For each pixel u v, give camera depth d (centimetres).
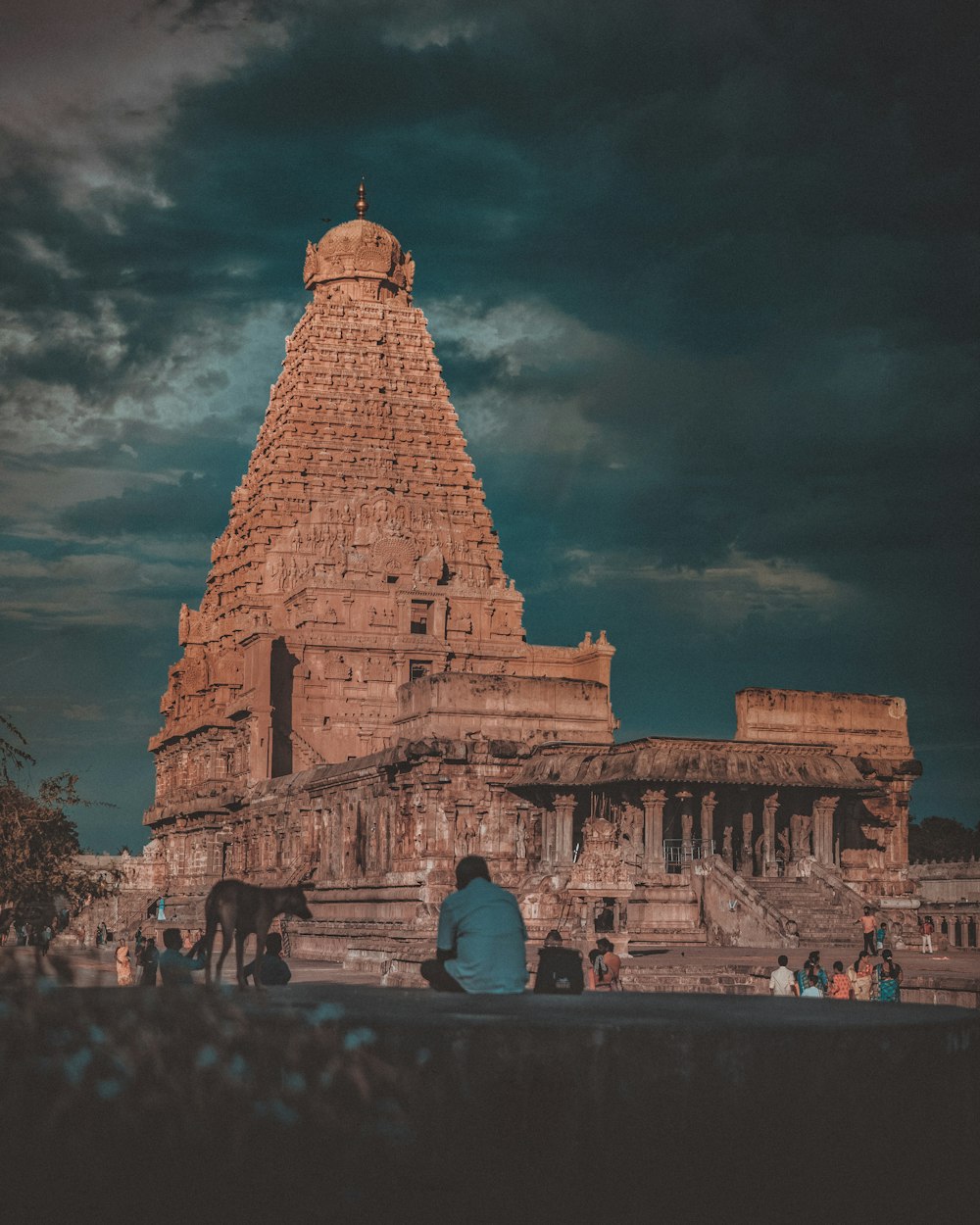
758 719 9569
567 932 6781
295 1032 1043
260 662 12988
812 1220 1131
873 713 9819
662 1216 1083
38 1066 1010
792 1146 1130
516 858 8450
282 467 14650
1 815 5569
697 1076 1105
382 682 13575
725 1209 1101
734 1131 1113
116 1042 1027
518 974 1645
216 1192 1017
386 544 14062
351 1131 1036
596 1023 1100
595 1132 1077
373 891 8794
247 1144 1025
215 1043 1039
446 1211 1042
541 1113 1067
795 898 8038
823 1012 1295
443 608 13988
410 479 15012
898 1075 1187
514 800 8488
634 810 8300
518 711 8825
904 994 4903
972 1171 1238
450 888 8244
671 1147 1092
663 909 7875
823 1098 1148
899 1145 1180
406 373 15388
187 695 15012
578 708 8931
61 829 5891
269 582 14088
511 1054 1066
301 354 15288
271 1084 1034
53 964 1123
